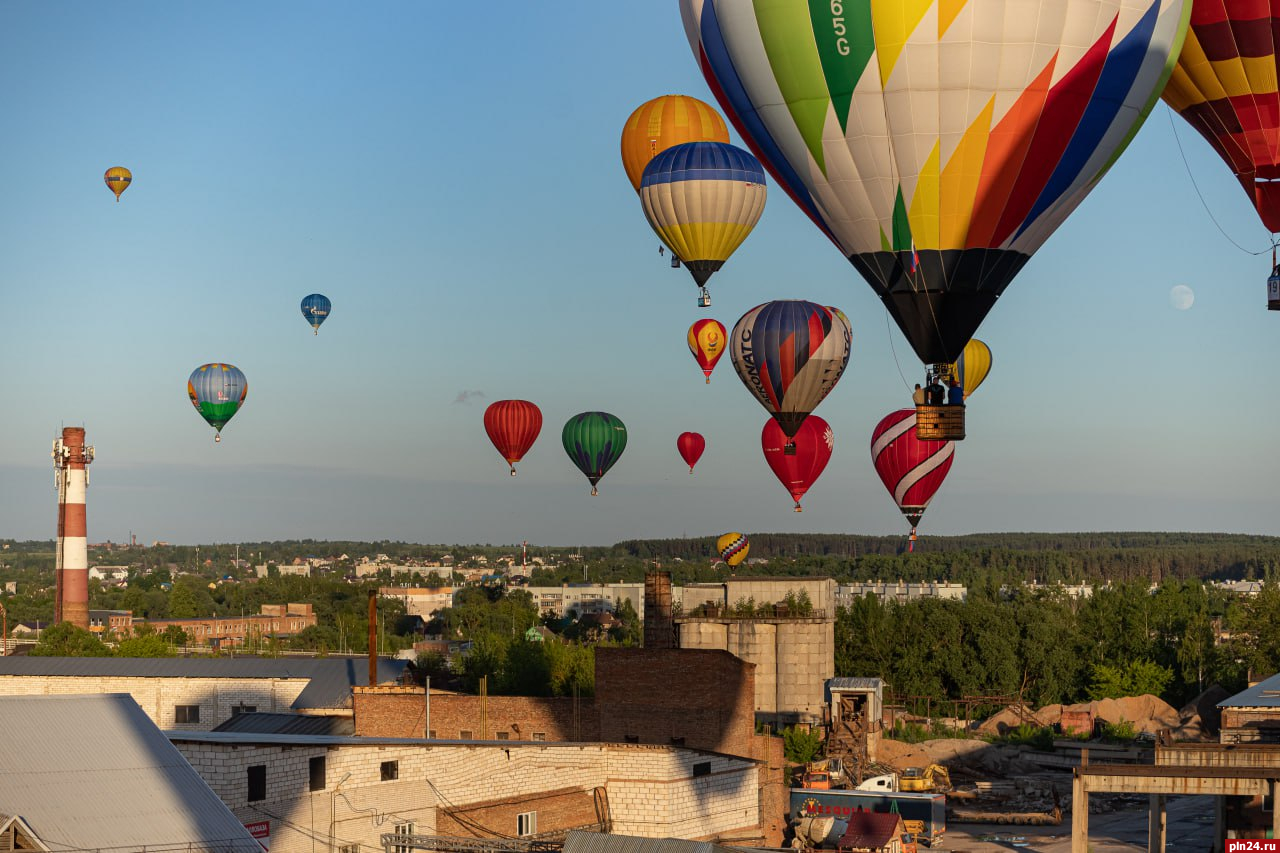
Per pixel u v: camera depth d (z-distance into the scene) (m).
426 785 53.06
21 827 36.72
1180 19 43.06
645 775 59.34
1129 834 74.00
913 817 72.00
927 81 41.44
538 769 57.53
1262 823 58.62
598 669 70.50
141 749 41.53
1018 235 43.78
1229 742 64.25
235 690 88.88
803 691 101.69
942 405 44.72
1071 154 42.62
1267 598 129.50
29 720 41.16
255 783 47.28
